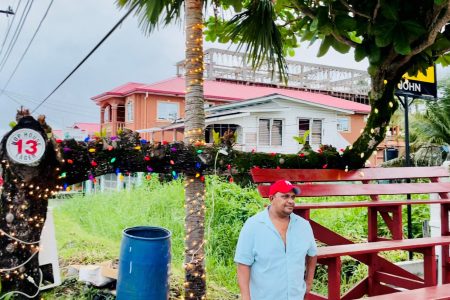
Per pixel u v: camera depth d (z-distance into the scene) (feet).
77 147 12.84
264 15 15.96
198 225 15.15
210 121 60.70
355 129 80.48
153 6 14.92
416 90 21.95
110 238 27.50
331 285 12.56
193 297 15.01
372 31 13.48
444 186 18.35
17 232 12.35
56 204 47.19
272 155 15.33
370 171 17.02
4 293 12.28
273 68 16.37
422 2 13.97
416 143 54.49
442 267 17.29
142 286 12.55
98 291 15.31
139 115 74.95
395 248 13.43
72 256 20.70
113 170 13.57
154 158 13.80
